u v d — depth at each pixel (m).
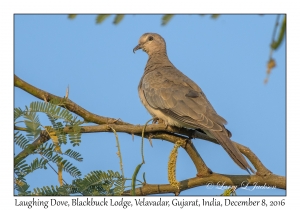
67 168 9.10
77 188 8.93
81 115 11.38
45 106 9.27
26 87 10.55
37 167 8.91
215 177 11.16
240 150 11.73
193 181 11.16
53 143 9.07
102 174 9.12
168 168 10.03
